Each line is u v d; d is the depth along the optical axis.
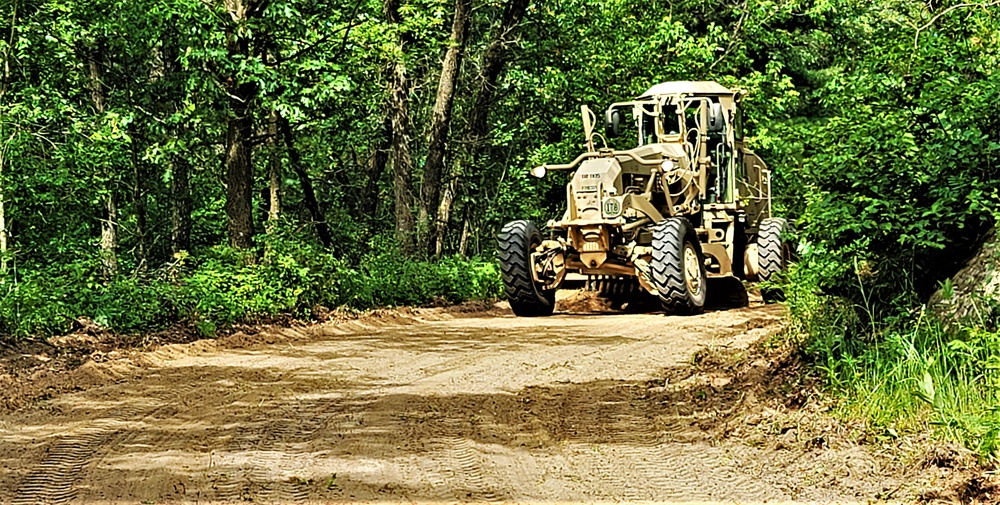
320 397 9.76
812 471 6.98
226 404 9.44
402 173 25.08
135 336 13.41
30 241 22.48
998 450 6.70
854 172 10.24
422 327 16.08
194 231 29.73
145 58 22.67
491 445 7.85
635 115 18.92
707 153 18.67
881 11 19.06
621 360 11.79
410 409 9.16
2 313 12.48
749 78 28.58
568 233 17.23
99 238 27.52
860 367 8.72
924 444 7.02
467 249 33.88
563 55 27.30
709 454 7.59
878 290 10.16
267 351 13.16
